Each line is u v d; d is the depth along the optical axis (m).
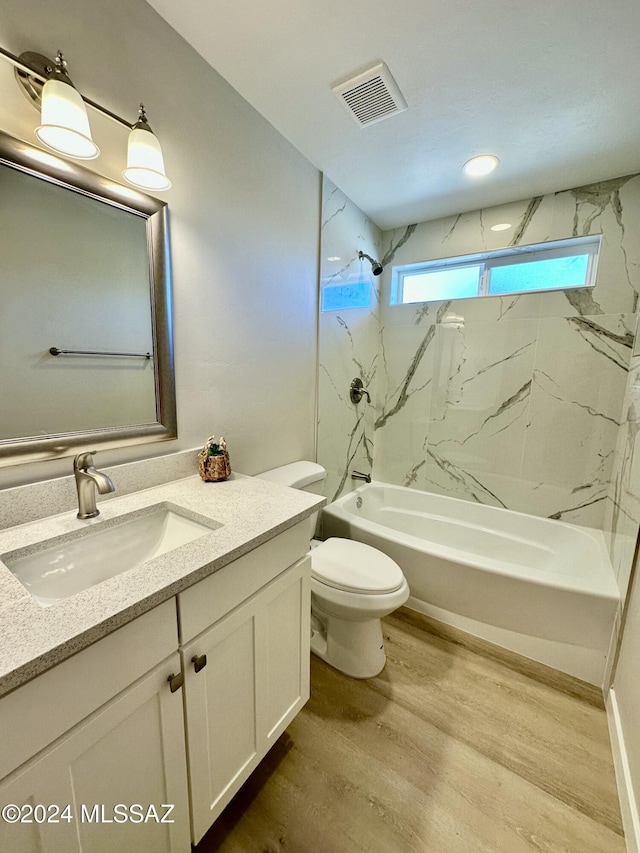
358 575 1.44
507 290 2.25
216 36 1.11
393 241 2.50
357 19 1.02
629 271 1.81
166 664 0.72
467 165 1.73
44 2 0.83
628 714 1.14
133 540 1.01
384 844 0.95
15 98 0.81
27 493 0.90
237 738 0.93
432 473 2.53
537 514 2.18
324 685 1.45
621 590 1.40
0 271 0.83
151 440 1.19
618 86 1.24
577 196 1.91
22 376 0.89
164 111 1.11
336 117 1.43
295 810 1.02
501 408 2.23
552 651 1.53
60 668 0.55
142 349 1.14
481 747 1.21
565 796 1.08
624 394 1.87
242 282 1.46
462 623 1.74
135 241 1.08
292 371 1.82
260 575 0.94
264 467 1.71
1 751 0.50
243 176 1.41
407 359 2.54
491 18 1.01
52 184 0.89
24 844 0.54
